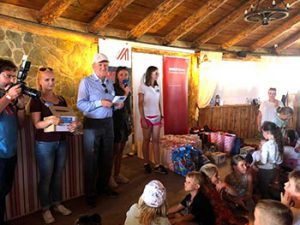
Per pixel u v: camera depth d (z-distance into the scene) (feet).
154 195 5.22
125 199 9.41
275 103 13.08
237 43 20.99
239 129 22.40
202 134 16.89
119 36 15.03
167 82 17.58
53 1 10.80
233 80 22.06
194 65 19.33
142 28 14.53
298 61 22.54
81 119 14.12
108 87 9.02
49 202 7.98
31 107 7.28
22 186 7.90
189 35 17.97
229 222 7.18
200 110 20.04
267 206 4.45
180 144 13.79
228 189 8.36
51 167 7.62
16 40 11.22
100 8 12.67
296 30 20.15
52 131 7.14
